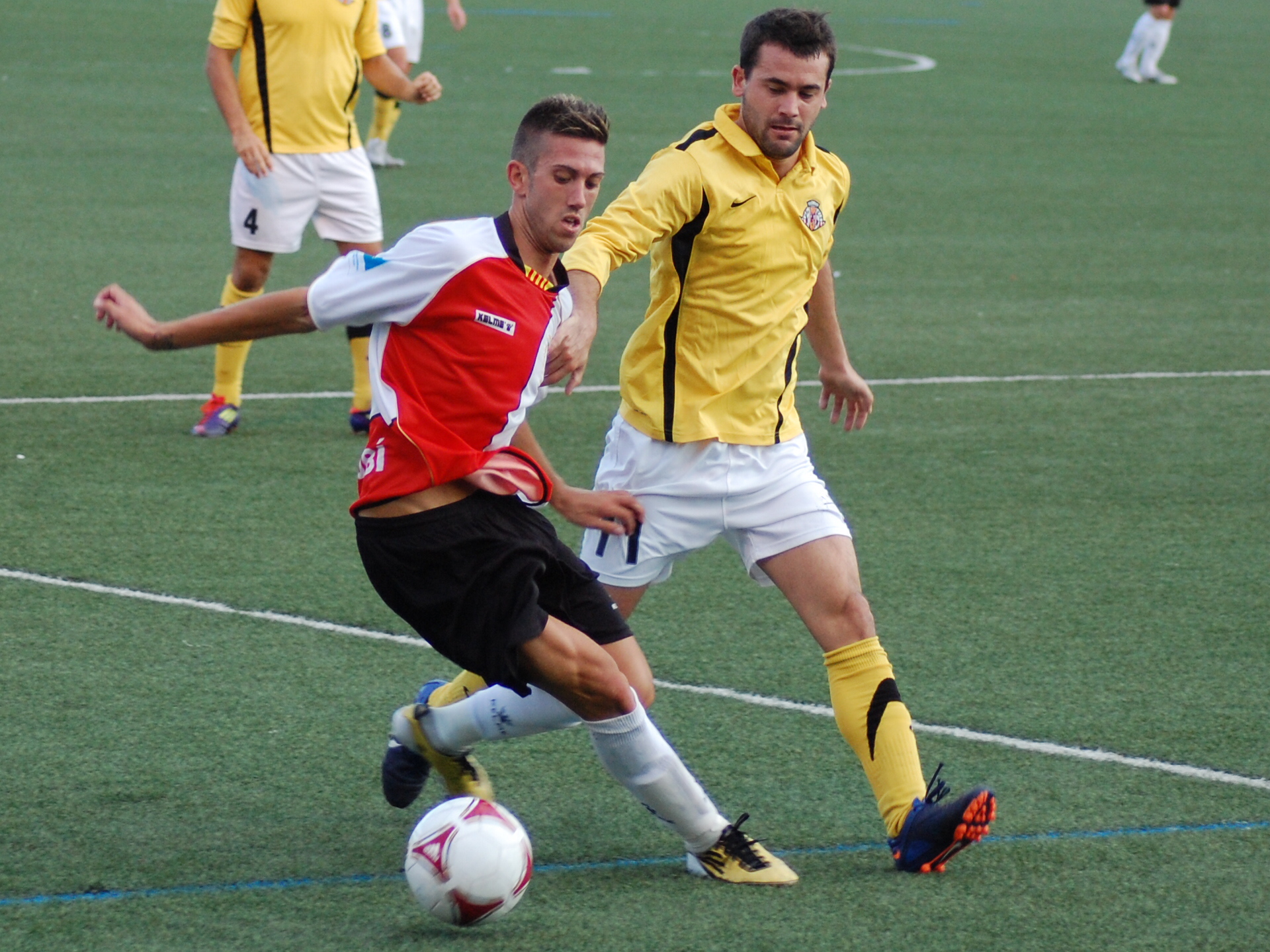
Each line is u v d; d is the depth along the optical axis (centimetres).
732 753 1573
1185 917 1267
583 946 1196
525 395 1243
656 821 1427
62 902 1241
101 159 5166
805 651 1842
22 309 3419
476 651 1227
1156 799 1489
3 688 1662
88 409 2778
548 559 1259
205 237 4159
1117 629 1938
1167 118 7269
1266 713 1700
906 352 3381
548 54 8462
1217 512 2417
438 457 1210
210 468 2475
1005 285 4047
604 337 3456
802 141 1385
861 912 1262
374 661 1781
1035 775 1538
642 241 1334
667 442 1399
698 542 1420
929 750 1590
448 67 7750
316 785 1478
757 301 1398
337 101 2730
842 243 4491
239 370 2658
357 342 2662
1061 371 3256
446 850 1185
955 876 1330
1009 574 2127
